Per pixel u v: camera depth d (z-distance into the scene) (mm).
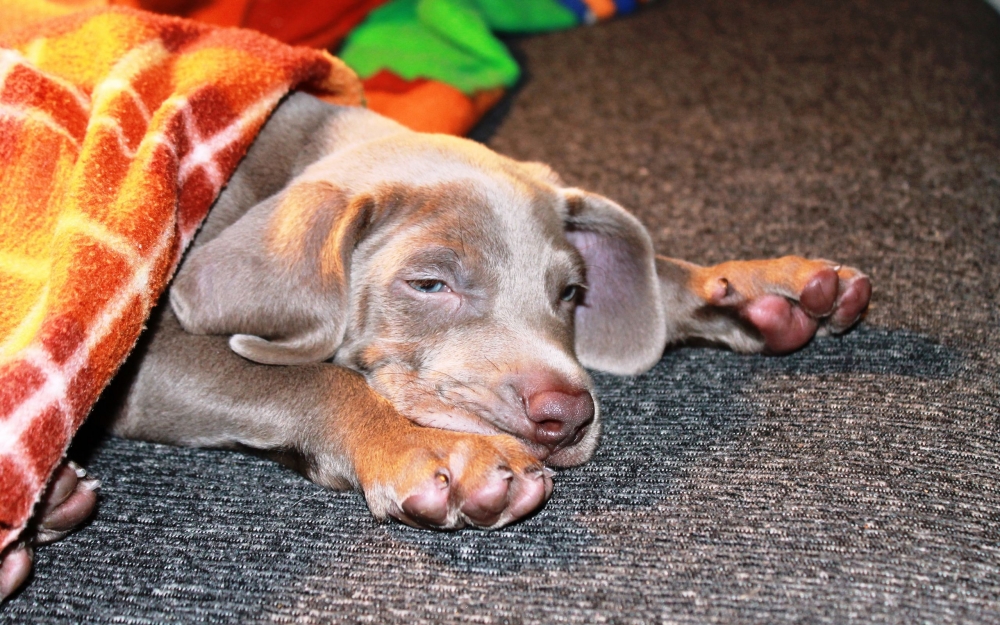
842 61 953
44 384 530
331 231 615
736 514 559
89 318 546
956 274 701
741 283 653
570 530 556
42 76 627
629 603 524
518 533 556
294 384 586
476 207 632
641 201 788
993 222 746
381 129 700
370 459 557
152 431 598
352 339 629
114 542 563
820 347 655
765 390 630
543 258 634
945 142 832
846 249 726
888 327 663
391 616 525
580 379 598
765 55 973
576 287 658
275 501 582
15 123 610
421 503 536
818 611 519
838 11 1046
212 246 611
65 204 576
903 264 710
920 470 575
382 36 916
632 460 593
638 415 624
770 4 1081
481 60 904
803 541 544
